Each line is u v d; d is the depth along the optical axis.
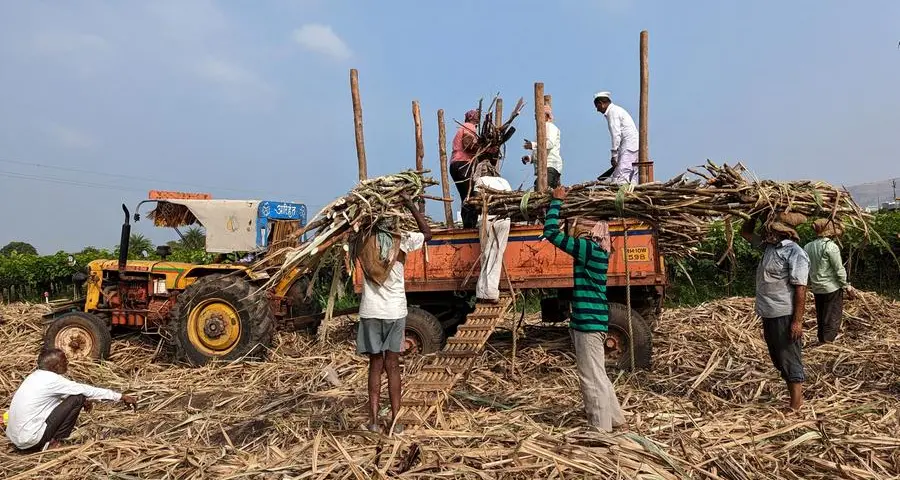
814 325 8.84
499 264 7.10
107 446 4.75
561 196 4.85
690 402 5.66
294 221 8.84
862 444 4.21
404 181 5.12
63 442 5.15
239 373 7.53
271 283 5.05
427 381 5.41
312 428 4.93
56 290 17.36
